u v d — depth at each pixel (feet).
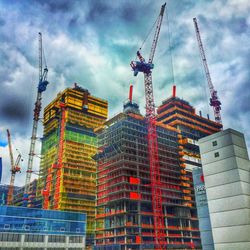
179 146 653.30
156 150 580.30
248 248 246.68
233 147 284.20
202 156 309.22
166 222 533.55
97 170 597.52
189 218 568.41
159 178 559.38
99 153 603.26
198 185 365.61
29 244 391.45
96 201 566.77
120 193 513.86
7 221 385.29
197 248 551.59
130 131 578.25
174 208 563.89
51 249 408.46
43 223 416.05
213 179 290.76
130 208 506.48
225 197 275.59
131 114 601.21
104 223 534.37
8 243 375.45
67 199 651.66
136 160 554.46
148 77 558.97
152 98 570.87
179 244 525.75
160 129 636.89
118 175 530.27
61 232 427.33
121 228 495.00
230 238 260.83
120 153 541.34
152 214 523.29
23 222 397.80
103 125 649.61
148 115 589.32
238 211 262.26
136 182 527.81
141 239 485.56
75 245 433.48
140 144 573.33
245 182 273.75
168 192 564.30
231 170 279.08
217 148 297.12
